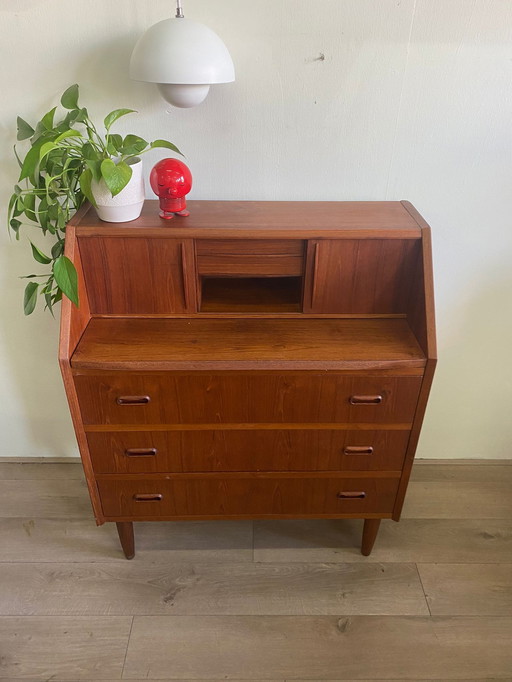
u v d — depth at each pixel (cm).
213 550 173
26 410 194
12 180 152
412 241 132
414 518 183
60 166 130
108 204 127
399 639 148
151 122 145
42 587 160
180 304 140
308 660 143
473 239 162
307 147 148
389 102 142
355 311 142
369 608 156
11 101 142
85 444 140
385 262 135
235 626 151
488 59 136
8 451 204
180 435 140
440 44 134
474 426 199
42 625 150
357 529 180
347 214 141
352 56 136
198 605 156
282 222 134
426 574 165
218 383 131
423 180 153
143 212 140
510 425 198
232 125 145
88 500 189
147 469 146
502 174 152
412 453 144
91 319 141
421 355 129
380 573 166
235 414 136
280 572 166
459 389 191
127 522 160
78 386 130
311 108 143
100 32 133
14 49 135
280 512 157
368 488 152
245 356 128
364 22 132
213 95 141
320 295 139
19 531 178
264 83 139
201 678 139
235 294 151
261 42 134
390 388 133
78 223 131
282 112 143
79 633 148
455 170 152
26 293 137
